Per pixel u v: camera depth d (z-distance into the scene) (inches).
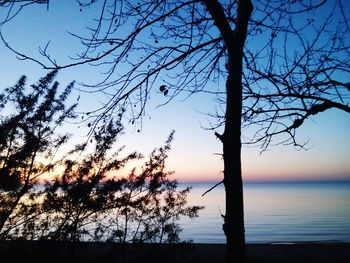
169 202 443.8
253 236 1760.6
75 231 398.0
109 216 429.4
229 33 147.9
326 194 7032.5
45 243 379.9
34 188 401.7
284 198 5900.6
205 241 1592.0
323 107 163.5
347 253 708.7
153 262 413.7
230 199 135.6
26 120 409.4
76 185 400.5
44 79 426.9
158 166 446.6
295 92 173.5
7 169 382.0
